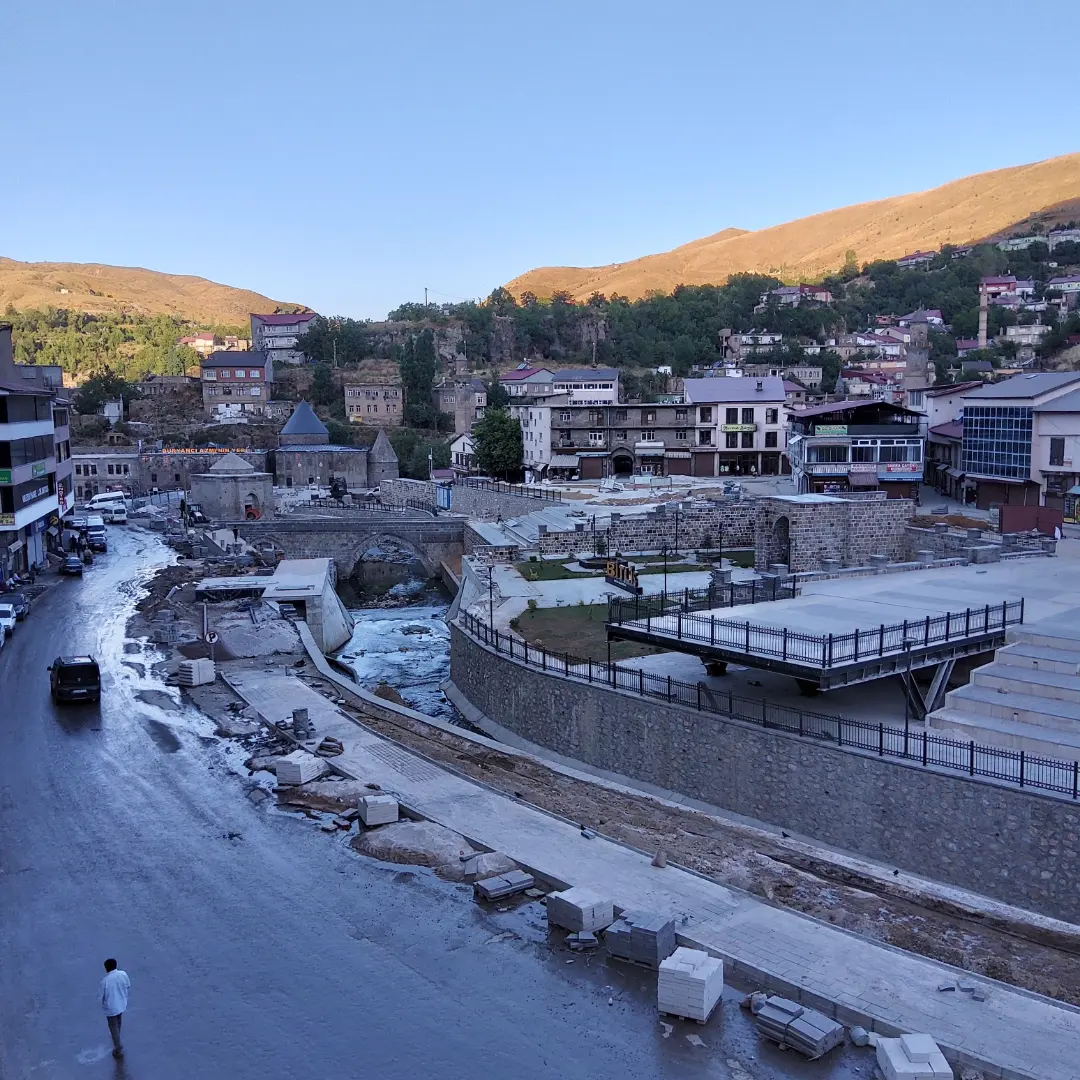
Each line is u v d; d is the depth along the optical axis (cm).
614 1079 1670
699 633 3544
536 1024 1833
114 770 3119
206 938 2139
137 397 18588
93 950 2097
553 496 9325
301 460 14688
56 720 3612
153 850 2562
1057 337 18538
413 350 19538
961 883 2758
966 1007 1808
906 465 8256
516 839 2605
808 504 6038
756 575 5128
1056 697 3120
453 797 2923
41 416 7300
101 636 4931
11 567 6456
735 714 3428
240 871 2453
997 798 2683
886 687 3772
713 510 7331
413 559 11100
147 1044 1788
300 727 3469
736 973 1973
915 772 2848
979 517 7206
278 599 6009
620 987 1953
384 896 2328
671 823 3005
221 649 4762
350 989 1950
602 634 4925
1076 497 6775
